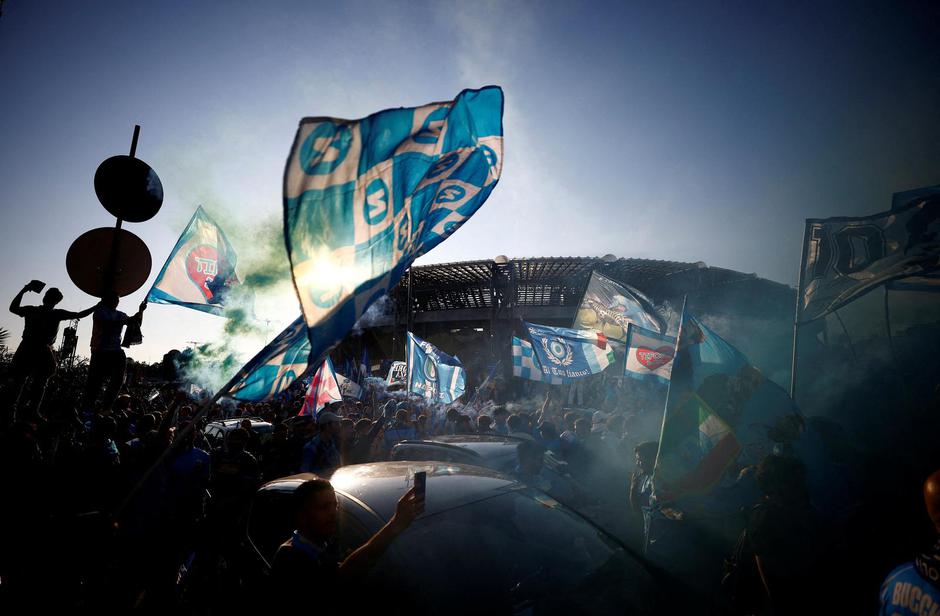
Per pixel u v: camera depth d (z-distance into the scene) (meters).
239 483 4.99
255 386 2.66
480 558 2.71
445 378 10.77
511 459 5.34
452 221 3.03
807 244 4.61
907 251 4.11
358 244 2.21
